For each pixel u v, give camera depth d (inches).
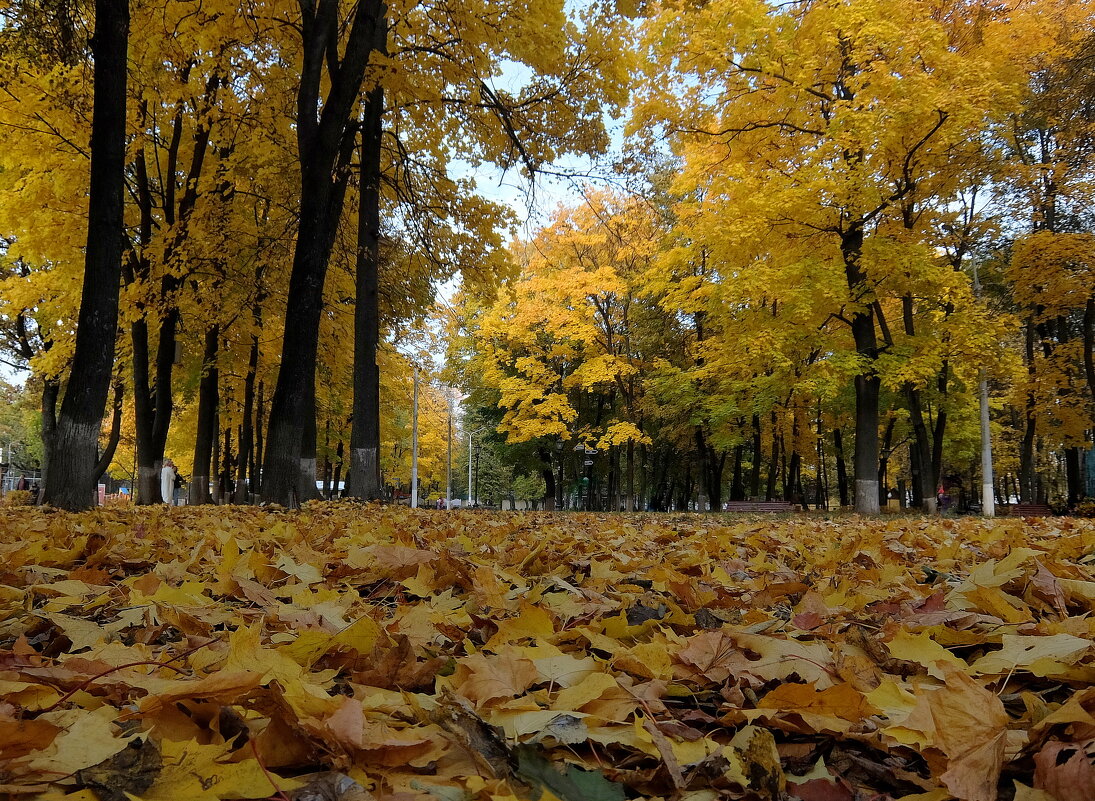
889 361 621.9
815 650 61.2
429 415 2001.7
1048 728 40.4
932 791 38.3
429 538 174.4
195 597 82.2
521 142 534.0
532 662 53.3
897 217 684.7
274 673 45.3
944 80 575.5
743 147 685.3
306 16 385.4
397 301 629.0
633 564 130.0
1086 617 79.0
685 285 818.2
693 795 36.6
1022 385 844.0
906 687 54.8
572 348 1106.7
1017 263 723.4
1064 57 655.8
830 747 47.3
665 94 676.7
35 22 340.2
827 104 649.0
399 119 552.1
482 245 579.5
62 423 271.9
